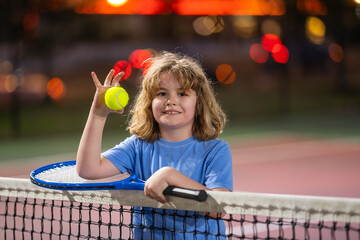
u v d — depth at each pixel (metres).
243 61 30.94
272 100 27.42
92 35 23.39
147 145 3.02
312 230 6.51
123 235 5.84
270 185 10.54
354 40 30.48
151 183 2.49
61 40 21.34
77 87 26.91
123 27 26.36
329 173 11.62
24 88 24.22
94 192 2.75
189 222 2.80
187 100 2.85
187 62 2.93
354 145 15.49
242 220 2.62
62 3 19.41
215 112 3.00
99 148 2.78
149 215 2.88
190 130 2.98
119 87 2.65
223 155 2.88
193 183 2.54
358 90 30.56
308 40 28.42
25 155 14.12
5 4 19.02
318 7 23.33
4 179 3.03
